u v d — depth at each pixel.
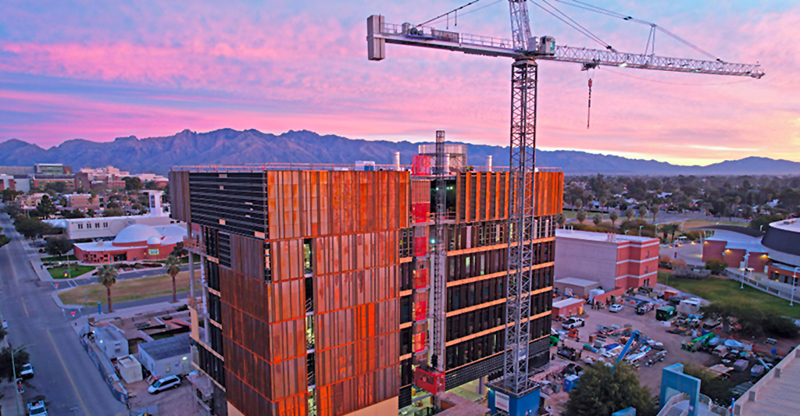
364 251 50.78
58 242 163.88
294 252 45.56
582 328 94.88
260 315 45.62
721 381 62.94
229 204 49.69
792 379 60.66
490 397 63.38
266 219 43.44
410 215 56.41
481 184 63.50
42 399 64.06
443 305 60.00
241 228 47.50
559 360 79.12
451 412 55.59
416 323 58.78
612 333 90.56
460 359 63.25
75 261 159.00
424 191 57.91
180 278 137.75
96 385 69.38
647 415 52.97
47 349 83.62
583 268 125.00
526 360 63.25
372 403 52.94
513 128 64.62
